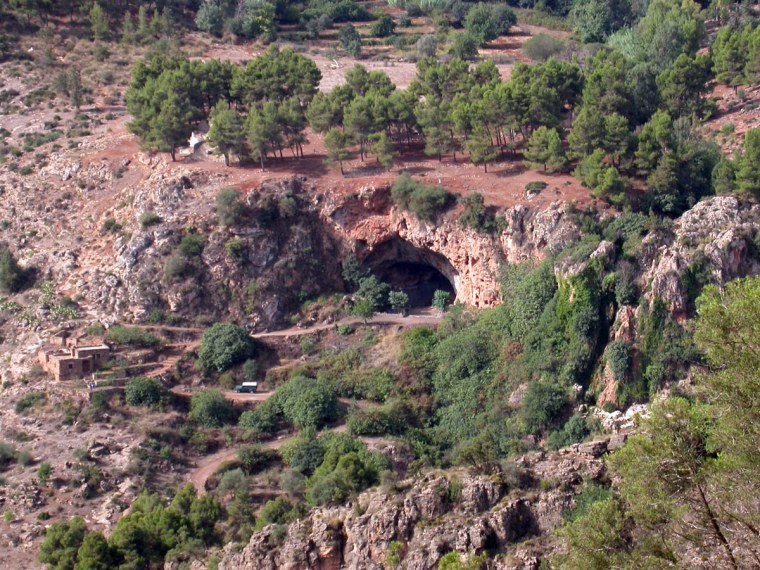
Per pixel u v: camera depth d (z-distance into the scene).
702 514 76.62
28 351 178.50
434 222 185.25
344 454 147.88
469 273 182.62
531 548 108.81
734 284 79.94
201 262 186.00
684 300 159.38
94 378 170.75
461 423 163.25
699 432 78.38
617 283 163.50
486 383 166.38
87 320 182.75
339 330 181.12
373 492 124.81
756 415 74.00
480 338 171.62
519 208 179.88
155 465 157.50
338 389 172.38
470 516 114.00
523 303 170.38
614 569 79.00
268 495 149.12
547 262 172.25
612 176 176.38
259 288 184.75
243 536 132.75
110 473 154.75
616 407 156.50
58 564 135.00
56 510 149.25
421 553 110.56
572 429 153.62
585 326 162.38
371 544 114.62
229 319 183.25
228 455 161.88
